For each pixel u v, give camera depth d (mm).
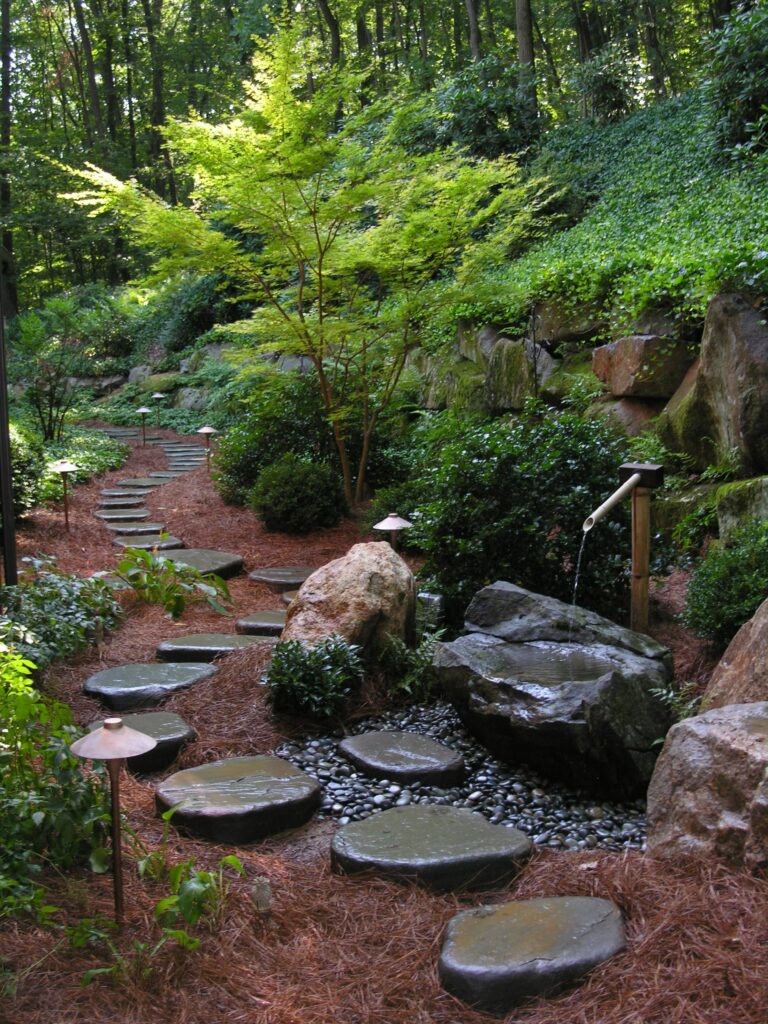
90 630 5949
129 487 12102
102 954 2697
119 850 2855
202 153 8648
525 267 12438
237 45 25125
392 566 5371
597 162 15984
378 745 4371
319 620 5152
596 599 5809
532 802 3953
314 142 8945
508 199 10219
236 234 16672
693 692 4602
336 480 9609
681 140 14695
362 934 2906
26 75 31266
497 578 5789
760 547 4938
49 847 3205
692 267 7562
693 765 3090
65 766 3111
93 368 23031
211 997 2545
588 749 3861
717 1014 2250
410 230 9141
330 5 25531
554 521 5785
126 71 31578
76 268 34000
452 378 11469
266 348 9570
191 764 4312
